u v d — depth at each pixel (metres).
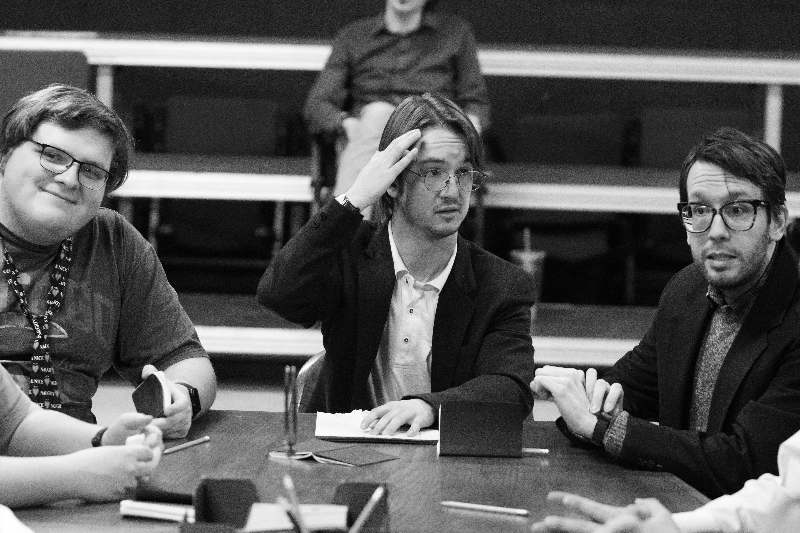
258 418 2.90
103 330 3.00
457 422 2.56
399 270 3.19
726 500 2.14
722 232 2.80
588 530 1.91
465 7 9.77
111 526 1.96
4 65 6.50
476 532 1.94
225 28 9.78
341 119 6.23
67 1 9.67
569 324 7.20
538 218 8.23
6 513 1.91
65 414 2.71
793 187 7.02
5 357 2.86
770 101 6.97
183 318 3.18
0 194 2.84
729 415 2.77
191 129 7.97
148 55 6.86
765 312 2.78
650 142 7.92
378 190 3.06
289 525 1.85
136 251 3.11
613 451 2.57
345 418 2.87
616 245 8.17
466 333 3.16
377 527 1.84
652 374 3.24
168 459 2.41
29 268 2.91
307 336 6.64
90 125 2.79
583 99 9.72
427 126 3.07
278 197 6.82
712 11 9.82
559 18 9.80
